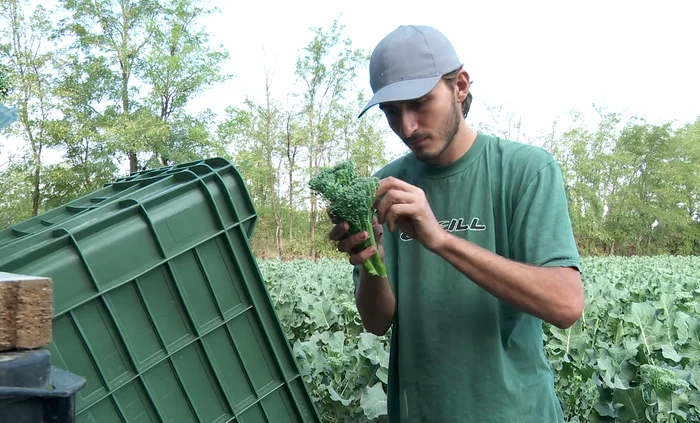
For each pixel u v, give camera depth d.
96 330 1.62
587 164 48.88
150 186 1.87
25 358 1.07
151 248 1.71
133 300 1.69
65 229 1.63
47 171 31.28
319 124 37.69
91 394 1.60
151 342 1.71
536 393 2.26
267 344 1.91
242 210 1.92
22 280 1.13
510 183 2.25
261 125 37.50
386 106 2.12
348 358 4.87
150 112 31.73
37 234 1.66
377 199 2.12
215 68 32.66
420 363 2.32
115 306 1.65
